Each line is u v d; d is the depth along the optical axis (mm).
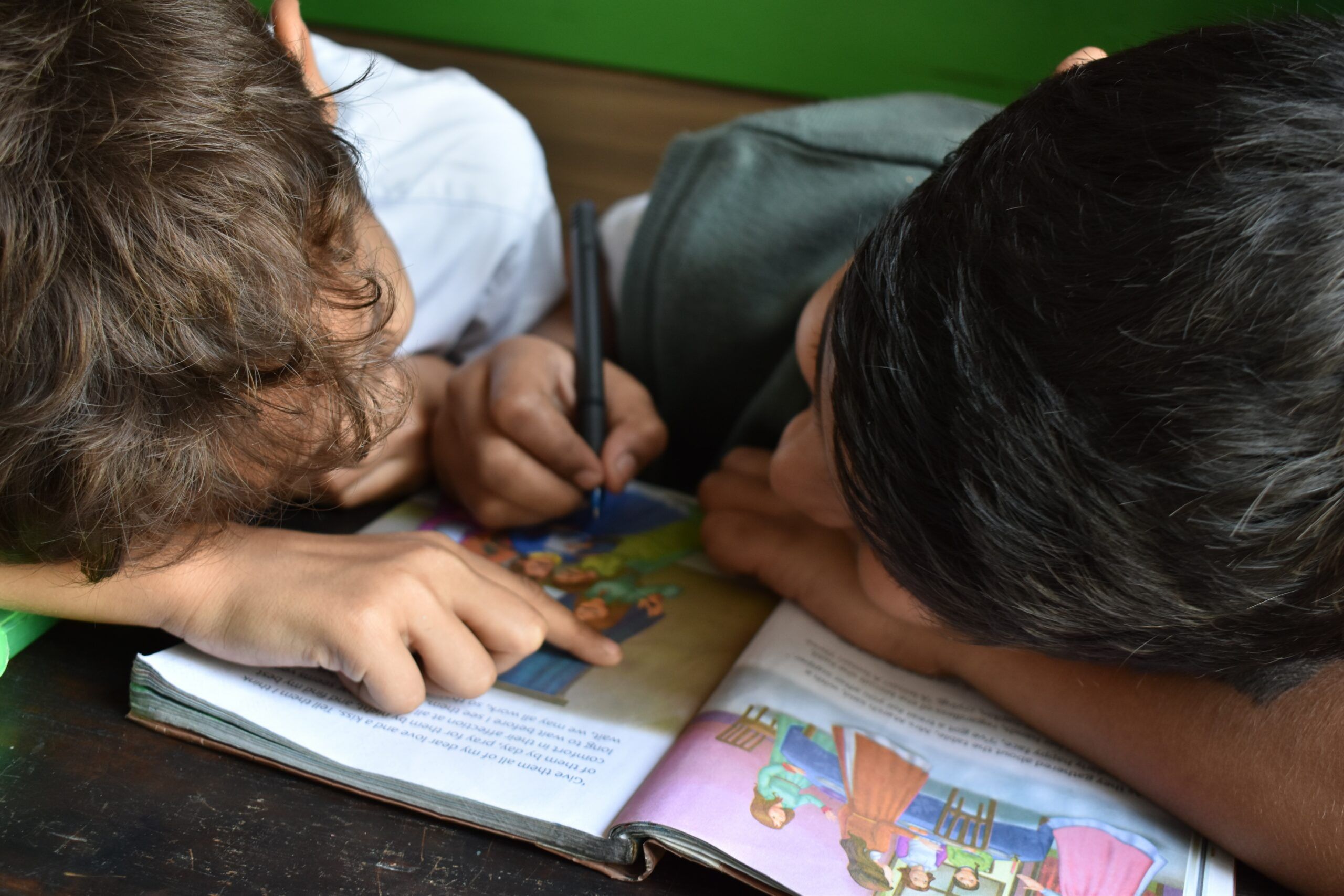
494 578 521
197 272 366
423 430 688
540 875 401
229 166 373
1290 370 294
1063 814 444
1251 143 309
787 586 576
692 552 636
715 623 563
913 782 450
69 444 370
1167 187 314
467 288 834
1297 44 343
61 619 511
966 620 385
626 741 462
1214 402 300
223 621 464
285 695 462
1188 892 409
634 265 788
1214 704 436
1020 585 350
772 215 737
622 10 1129
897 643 532
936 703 511
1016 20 946
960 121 724
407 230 800
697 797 411
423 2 1207
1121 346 308
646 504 690
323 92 516
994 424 328
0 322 347
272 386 409
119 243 350
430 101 852
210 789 427
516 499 617
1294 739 413
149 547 435
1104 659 399
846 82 1061
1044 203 333
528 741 456
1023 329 323
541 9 1161
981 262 336
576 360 709
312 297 412
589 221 814
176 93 365
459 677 467
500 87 1225
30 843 391
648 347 807
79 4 350
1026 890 399
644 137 1187
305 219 411
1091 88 362
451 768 432
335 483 608
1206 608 335
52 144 339
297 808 421
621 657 522
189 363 375
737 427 756
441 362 780
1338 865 395
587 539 639
